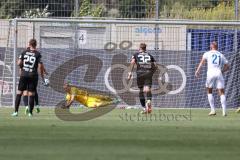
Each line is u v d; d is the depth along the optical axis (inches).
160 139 1763.0
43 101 3506.4
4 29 3631.9
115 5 3858.3
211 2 3954.2
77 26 3597.4
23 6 3900.1
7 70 3503.9
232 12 3882.9
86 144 1636.3
